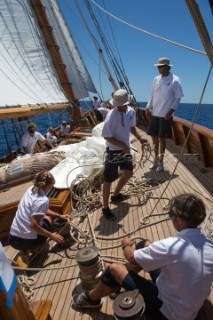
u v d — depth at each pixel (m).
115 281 2.13
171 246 1.76
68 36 13.31
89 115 11.47
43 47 6.28
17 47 5.61
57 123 31.88
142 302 1.72
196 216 1.75
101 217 3.89
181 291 1.75
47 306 2.17
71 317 2.36
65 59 11.52
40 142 7.80
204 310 2.02
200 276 1.72
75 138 7.70
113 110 3.60
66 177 4.40
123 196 4.30
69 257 3.19
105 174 3.69
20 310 1.49
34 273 2.98
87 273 2.39
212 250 1.77
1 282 1.35
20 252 3.37
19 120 8.23
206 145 5.05
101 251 3.17
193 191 4.24
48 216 3.42
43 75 6.11
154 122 5.02
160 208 3.92
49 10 10.30
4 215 3.76
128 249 2.07
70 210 4.13
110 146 3.72
